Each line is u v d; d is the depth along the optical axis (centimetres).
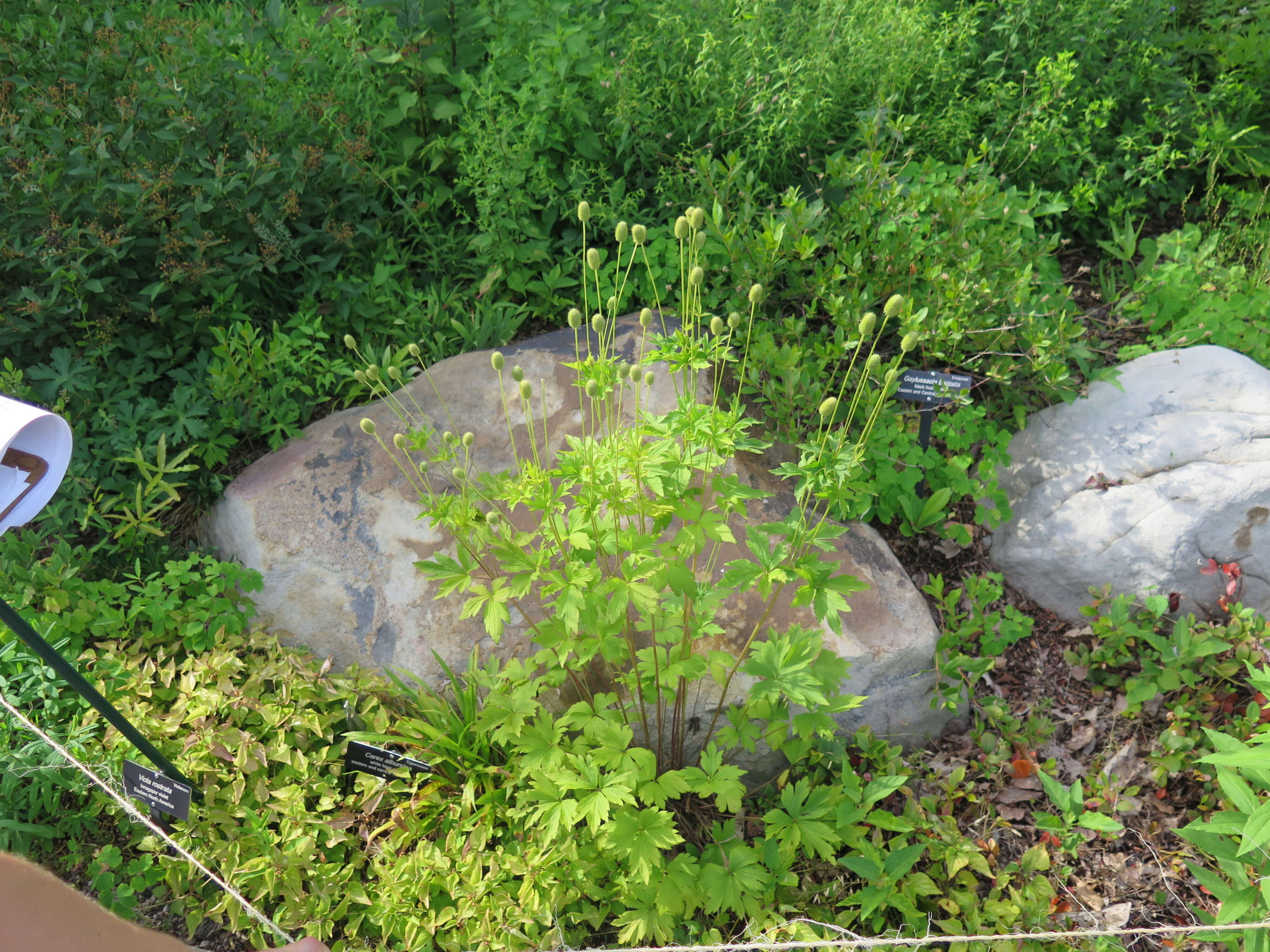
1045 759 316
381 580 329
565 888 257
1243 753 226
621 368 246
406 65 423
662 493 233
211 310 371
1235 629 314
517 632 319
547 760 257
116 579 336
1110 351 420
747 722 279
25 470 166
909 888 262
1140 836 290
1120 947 255
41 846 272
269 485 346
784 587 321
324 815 282
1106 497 354
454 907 258
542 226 434
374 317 408
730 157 397
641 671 283
